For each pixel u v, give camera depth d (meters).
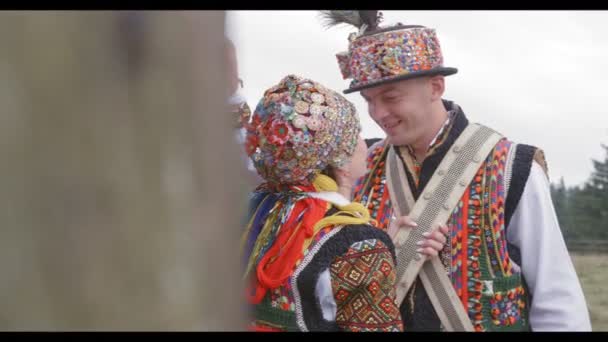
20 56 0.35
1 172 0.35
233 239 0.43
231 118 0.45
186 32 0.40
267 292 1.35
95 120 0.36
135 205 0.37
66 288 0.36
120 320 0.37
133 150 0.37
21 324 0.35
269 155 1.38
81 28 0.36
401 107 1.70
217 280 0.41
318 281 1.29
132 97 0.37
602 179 11.05
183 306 0.39
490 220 1.67
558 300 1.67
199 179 0.40
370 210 1.84
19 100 0.35
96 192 0.36
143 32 0.38
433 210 1.71
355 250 1.30
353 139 1.42
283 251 1.33
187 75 0.40
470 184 1.71
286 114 1.35
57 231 0.36
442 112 1.78
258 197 1.49
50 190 0.35
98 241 0.36
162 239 0.38
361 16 1.77
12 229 0.35
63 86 0.36
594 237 10.54
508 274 1.67
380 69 1.69
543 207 1.68
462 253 1.68
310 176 1.39
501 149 1.72
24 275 0.35
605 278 7.47
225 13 0.43
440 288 1.68
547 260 1.67
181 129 0.39
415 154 1.81
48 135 0.35
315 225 1.33
